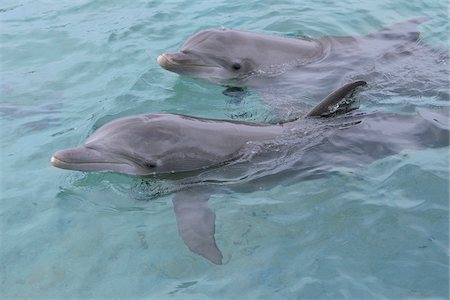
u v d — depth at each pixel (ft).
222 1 19.17
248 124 14.19
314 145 14.11
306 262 12.58
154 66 16.74
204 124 13.98
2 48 17.87
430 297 12.09
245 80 16.34
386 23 18.26
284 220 13.17
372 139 14.25
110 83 16.39
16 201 13.76
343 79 16.17
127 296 12.36
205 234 12.89
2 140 15.05
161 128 13.84
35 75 16.87
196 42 16.40
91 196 13.75
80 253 12.93
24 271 12.77
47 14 19.26
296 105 15.58
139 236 13.08
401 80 16.03
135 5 19.25
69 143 14.85
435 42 17.43
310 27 18.02
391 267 12.46
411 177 13.70
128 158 13.74
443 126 14.53
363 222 13.07
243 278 12.44
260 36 16.75
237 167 13.83
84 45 17.75
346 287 12.25
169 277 12.53
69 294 12.46
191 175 13.80
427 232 12.88
